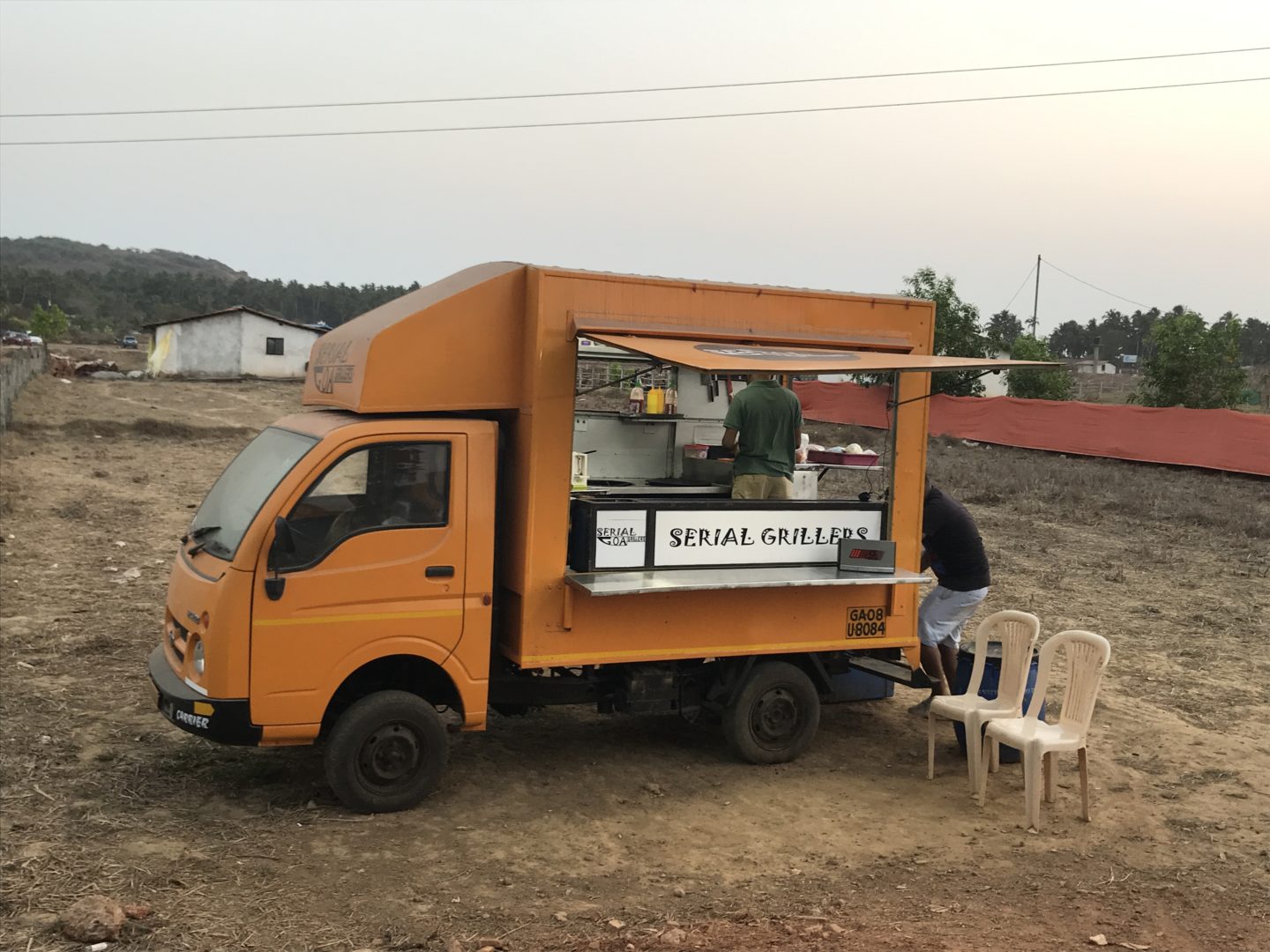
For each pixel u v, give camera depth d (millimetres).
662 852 5316
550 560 5785
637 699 6223
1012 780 6492
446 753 5699
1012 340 42656
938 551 6922
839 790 6250
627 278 5918
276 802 5672
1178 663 9188
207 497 6086
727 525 6227
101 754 6188
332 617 5305
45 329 89500
